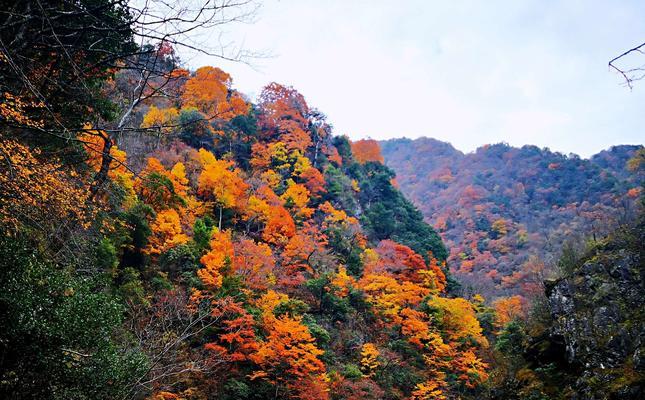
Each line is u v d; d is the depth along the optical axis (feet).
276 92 208.03
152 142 119.85
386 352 90.43
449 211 323.37
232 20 16.08
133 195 72.49
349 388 75.31
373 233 165.17
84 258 34.32
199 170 124.57
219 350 61.26
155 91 19.56
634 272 51.29
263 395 65.46
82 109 29.60
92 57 22.63
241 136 165.78
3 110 19.42
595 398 40.83
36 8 18.08
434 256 171.83
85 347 27.14
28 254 26.20
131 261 73.00
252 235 120.67
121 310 31.45
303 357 67.51
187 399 55.26
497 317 125.39
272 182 148.36
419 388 82.79
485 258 232.94
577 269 57.41
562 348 51.03
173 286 69.62
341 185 175.01
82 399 26.30
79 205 28.02
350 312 102.01
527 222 272.72
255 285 82.07
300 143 175.11
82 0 20.06
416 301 105.09
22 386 24.41
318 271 108.27
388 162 520.01
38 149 24.61
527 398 47.78
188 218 93.86
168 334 49.96
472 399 81.92
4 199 22.68
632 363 41.70
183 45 16.12
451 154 481.46
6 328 23.57
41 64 20.36
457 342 99.40
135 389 34.27
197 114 140.36
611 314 48.24
